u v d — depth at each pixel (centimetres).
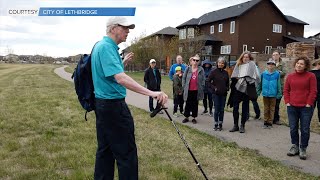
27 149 613
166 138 723
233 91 834
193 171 523
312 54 1917
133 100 1412
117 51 359
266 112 878
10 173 491
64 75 3322
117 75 339
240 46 4434
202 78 927
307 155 634
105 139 369
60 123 847
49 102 1241
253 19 4484
